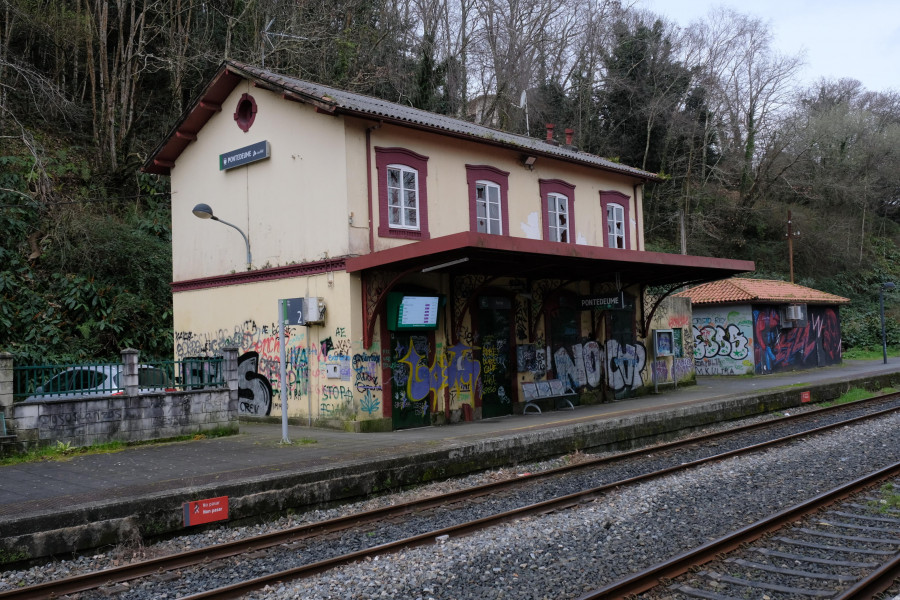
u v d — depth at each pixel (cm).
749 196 4756
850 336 4116
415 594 647
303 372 1602
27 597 646
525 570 702
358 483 1027
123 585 680
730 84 4716
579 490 1066
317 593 650
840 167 5056
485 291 1767
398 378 1572
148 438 1284
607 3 4316
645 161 4347
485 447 1220
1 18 2603
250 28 2909
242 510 903
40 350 1898
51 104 2573
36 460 1127
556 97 4166
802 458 1234
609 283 2166
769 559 704
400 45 3334
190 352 1902
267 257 1700
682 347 2508
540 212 2003
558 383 1908
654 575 639
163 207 2550
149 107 2984
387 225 1589
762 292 2992
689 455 1341
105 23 2527
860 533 788
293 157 1638
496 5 3653
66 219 2161
